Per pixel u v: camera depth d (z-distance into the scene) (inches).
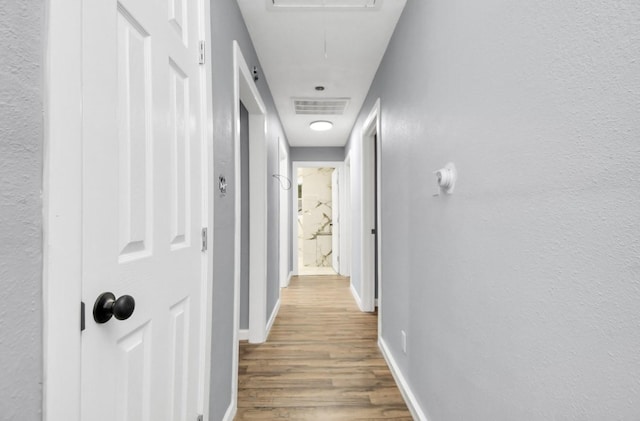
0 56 18.0
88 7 24.7
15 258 18.9
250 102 92.0
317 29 80.1
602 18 22.5
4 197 18.3
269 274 120.6
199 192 46.5
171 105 38.3
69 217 22.5
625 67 20.9
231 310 65.2
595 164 23.1
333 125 165.0
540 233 28.8
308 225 277.9
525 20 30.6
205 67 47.8
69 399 22.4
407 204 70.2
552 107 27.2
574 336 25.1
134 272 30.6
